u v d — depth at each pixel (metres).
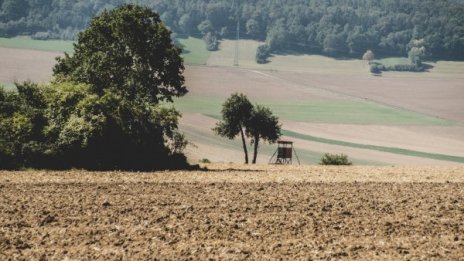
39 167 72.62
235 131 139.38
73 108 76.56
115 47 97.75
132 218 40.97
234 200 48.62
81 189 53.41
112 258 31.52
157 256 32.03
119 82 93.75
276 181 61.84
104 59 93.19
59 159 73.56
